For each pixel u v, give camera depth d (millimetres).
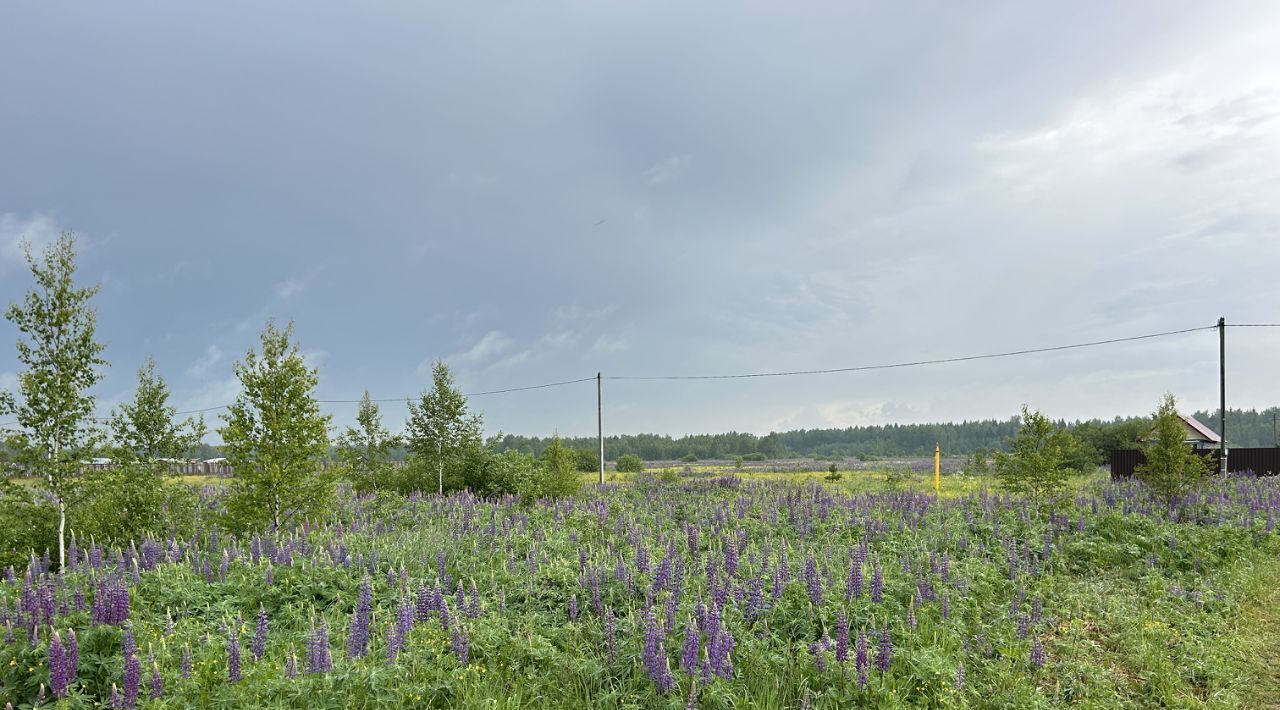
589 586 11633
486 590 12000
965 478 44188
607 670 9008
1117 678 9859
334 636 9820
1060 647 10633
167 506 19938
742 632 9781
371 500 26656
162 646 8875
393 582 11758
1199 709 8945
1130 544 17266
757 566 12734
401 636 9047
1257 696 9391
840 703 8438
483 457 32719
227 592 11727
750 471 64812
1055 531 18672
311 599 11508
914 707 8492
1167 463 22312
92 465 17734
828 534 18281
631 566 12828
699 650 8969
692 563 13617
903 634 10164
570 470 32312
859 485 40969
